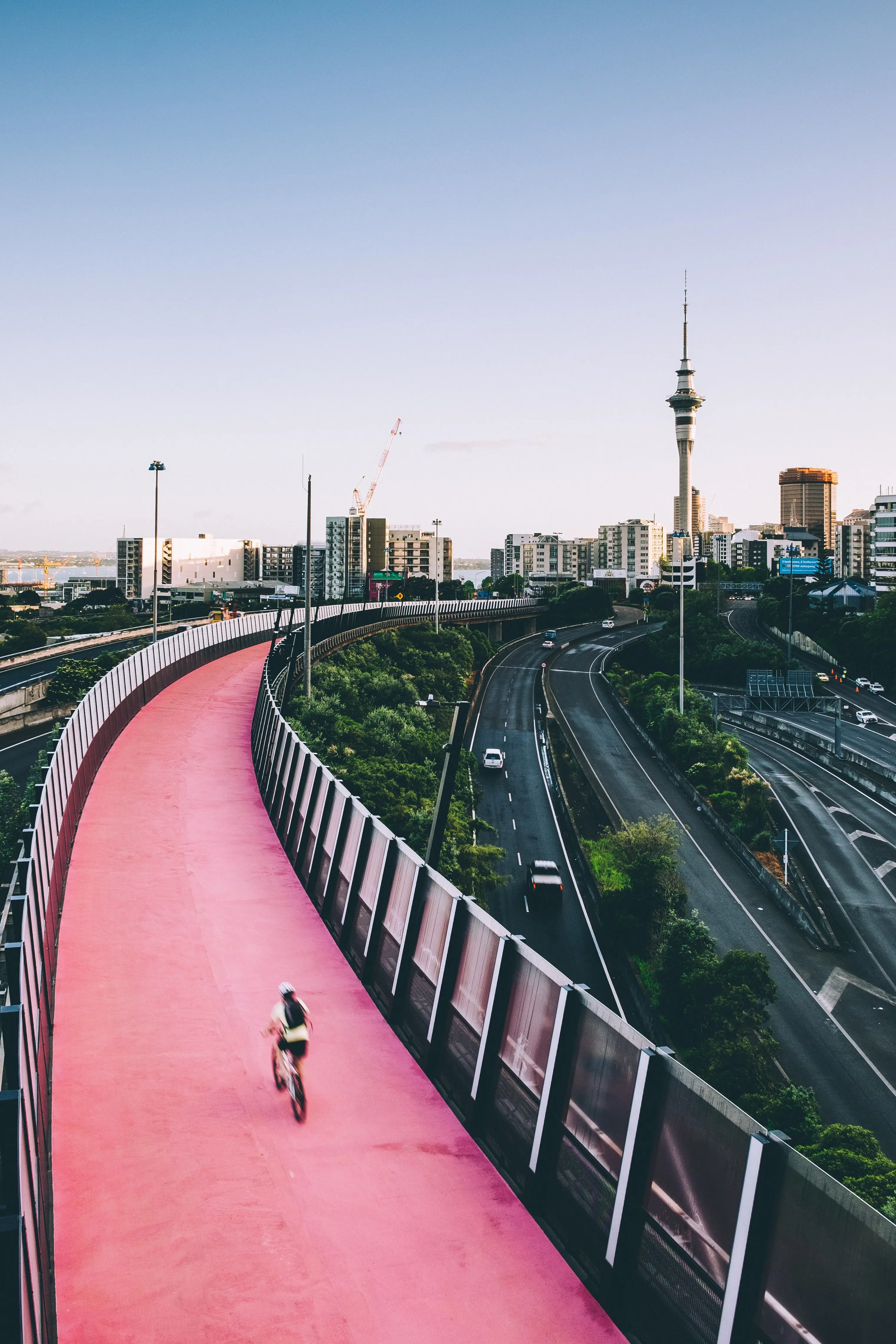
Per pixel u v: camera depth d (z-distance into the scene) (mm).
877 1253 7434
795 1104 29781
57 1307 9555
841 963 46688
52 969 17781
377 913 18031
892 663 125375
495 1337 9375
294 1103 13188
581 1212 10516
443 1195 11609
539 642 147125
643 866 48469
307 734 49344
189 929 20422
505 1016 13055
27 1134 9625
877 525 187875
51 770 23078
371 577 187250
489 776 72688
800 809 71562
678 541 91938
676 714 83312
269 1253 10414
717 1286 8625
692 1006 37312
